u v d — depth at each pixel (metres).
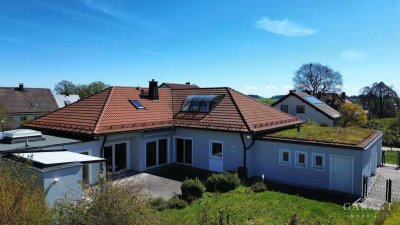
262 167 20.70
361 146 16.67
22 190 8.09
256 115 23.67
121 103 23.58
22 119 55.72
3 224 7.23
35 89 62.38
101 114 21.03
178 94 28.41
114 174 18.39
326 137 19.50
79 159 12.91
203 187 16.56
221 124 21.91
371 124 45.22
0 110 35.88
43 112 59.03
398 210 9.90
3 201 7.46
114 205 8.28
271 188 18.12
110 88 25.02
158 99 26.94
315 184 18.42
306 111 47.19
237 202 15.35
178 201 15.00
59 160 12.34
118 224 8.06
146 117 23.36
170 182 19.38
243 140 20.55
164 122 23.84
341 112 48.28
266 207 14.58
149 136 22.41
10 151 14.33
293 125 25.91
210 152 22.42
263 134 21.38
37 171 10.76
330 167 17.80
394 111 56.59
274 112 26.62
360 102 60.91
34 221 7.66
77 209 8.28
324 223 12.44
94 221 7.98
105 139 19.61
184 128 23.59
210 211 14.07
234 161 21.20
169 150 24.33
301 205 14.85
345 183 17.28
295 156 19.19
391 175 21.23
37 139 17.98
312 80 79.75
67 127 20.88
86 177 18.45
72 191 11.39
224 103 24.39
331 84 78.88
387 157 28.31
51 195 10.84
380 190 17.73
